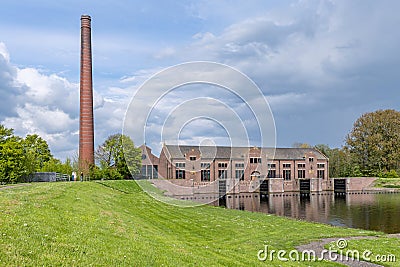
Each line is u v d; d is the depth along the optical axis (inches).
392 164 4520.2
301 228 1204.5
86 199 1034.1
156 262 506.6
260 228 1157.7
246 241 925.2
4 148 1939.0
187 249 642.8
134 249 548.1
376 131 4564.5
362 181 4215.1
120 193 1616.6
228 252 712.4
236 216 1427.2
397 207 2356.1
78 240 526.6
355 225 1569.9
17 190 1027.9
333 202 2773.1
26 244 447.2
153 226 936.9
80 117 2844.5
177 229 997.8
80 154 2815.0
